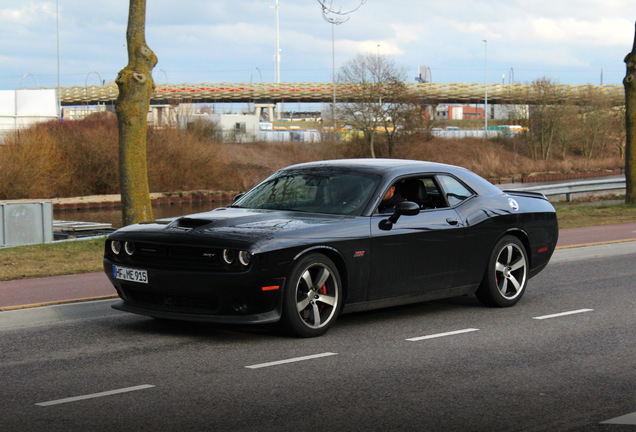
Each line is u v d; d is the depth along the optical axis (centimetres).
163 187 4638
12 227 1548
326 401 488
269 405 479
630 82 2239
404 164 779
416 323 751
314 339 670
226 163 5088
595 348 648
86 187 4278
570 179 5828
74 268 1041
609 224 1764
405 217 730
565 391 517
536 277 1069
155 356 609
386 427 437
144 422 443
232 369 568
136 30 1260
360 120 5994
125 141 1269
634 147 2256
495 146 7212
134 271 664
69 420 447
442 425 443
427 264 746
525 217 849
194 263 634
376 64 5966
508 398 500
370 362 593
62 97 9356
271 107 9569
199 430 429
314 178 758
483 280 818
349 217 696
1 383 532
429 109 6919
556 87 7100
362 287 696
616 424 448
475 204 805
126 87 1258
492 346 654
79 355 614
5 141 4066
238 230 646
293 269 642
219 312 633
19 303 807
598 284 1004
